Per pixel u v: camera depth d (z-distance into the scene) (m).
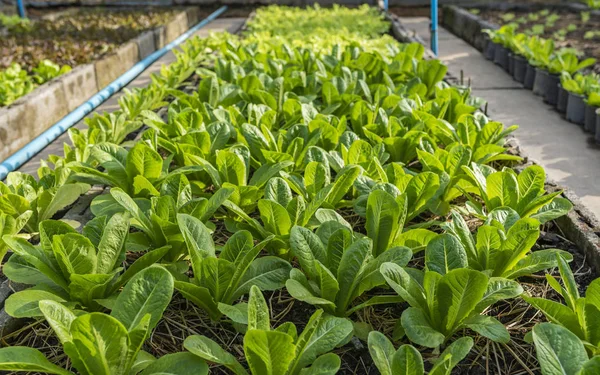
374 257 2.18
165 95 4.96
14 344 2.01
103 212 2.48
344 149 2.80
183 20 11.03
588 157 4.33
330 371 1.58
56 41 7.87
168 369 1.62
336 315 1.98
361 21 8.22
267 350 1.52
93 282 1.87
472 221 2.76
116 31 8.76
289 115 3.63
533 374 1.87
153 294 1.71
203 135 2.89
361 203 2.41
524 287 2.29
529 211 2.45
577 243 2.58
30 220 2.62
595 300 1.72
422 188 2.42
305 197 2.54
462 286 1.72
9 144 4.51
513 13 11.16
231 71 4.68
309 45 6.17
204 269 1.93
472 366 1.91
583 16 9.84
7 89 4.96
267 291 2.29
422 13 12.93
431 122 3.23
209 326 2.07
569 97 5.14
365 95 4.18
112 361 1.54
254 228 2.34
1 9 12.00
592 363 1.39
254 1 13.52
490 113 5.52
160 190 2.51
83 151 3.15
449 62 7.86
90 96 6.08
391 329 2.05
